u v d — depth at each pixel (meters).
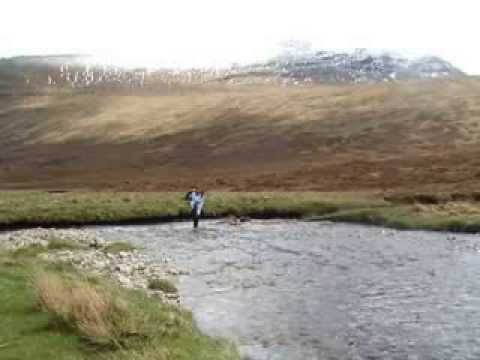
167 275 31.78
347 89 185.50
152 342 16.02
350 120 142.00
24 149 168.00
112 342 15.72
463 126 125.12
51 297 18.66
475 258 34.81
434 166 89.25
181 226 57.38
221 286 28.94
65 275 24.41
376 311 23.39
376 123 135.75
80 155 149.88
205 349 16.75
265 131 143.62
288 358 17.94
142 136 158.62
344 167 97.94
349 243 43.03
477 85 167.88
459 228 47.34
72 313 17.31
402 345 19.11
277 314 23.27
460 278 29.19
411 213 53.75
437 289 26.94
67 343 15.76
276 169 107.19
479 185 68.12
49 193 87.69
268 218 62.56
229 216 62.94
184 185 94.25
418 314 22.75
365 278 29.97
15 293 20.72
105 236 50.16
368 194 67.94
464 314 22.58
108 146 155.25
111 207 62.66
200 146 139.62
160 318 19.11
